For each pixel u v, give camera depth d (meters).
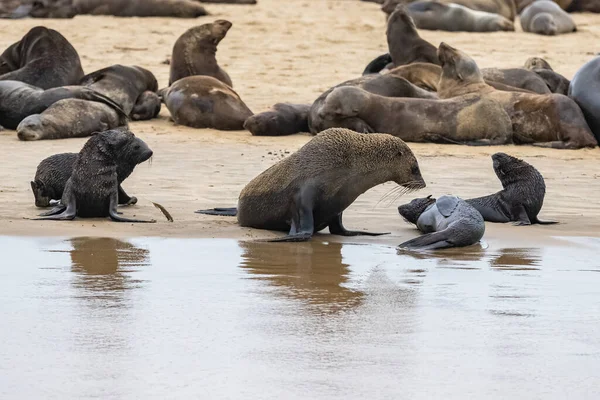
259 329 17.38
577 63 73.12
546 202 33.06
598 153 45.44
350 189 27.52
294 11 99.25
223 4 103.44
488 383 14.73
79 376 14.77
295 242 26.33
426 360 15.79
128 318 18.00
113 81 53.25
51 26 86.50
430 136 47.12
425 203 28.83
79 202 28.97
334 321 18.03
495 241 26.80
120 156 29.44
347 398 13.98
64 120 46.28
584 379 14.98
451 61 51.88
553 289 20.92
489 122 47.12
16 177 35.12
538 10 89.00
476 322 18.11
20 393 14.02
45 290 20.05
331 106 47.00
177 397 13.91
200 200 31.81
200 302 19.28
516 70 55.91
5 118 49.12
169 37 82.88
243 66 70.69
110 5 93.62
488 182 35.94
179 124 51.75
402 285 21.19
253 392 14.16
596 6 102.31
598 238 27.17
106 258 23.39
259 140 46.94
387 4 92.44
